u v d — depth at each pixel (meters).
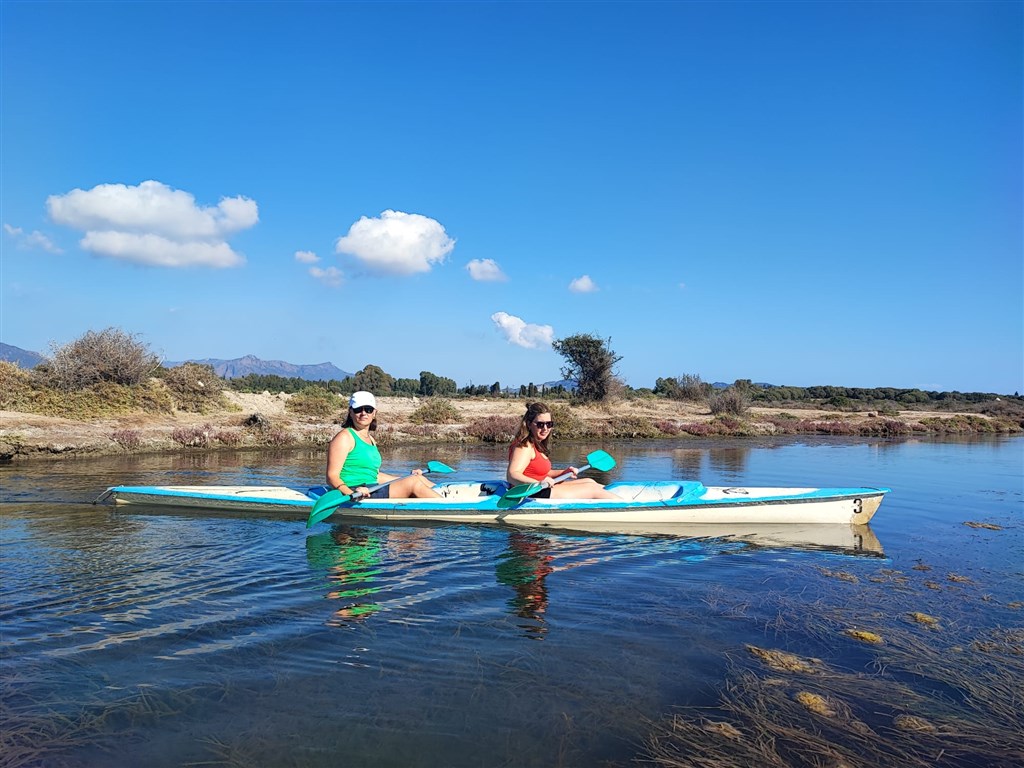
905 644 3.88
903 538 6.87
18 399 16.52
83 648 3.57
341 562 5.46
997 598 4.80
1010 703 3.20
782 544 6.50
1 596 4.39
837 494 7.53
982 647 3.86
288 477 10.56
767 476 12.51
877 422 30.72
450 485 8.33
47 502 8.04
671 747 2.73
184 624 3.95
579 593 4.72
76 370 18.30
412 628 3.95
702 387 39.72
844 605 4.57
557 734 2.80
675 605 4.48
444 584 4.88
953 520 7.94
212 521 7.12
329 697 3.07
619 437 22.91
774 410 39.78
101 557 5.48
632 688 3.23
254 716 2.89
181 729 2.78
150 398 18.77
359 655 3.54
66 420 15.73
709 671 3.44
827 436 26.23
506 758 2.62
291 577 4.98
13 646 3.57
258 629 3.89
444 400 25.59
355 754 2.62
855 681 3.38
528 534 6.73
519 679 3.29
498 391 43.44
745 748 2.74
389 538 6.43
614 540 6.54
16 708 2.92
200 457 13.57
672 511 7.22
